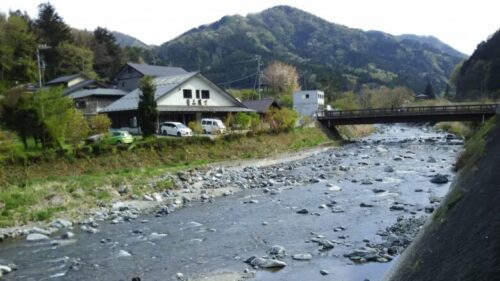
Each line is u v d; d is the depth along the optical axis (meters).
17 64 65.19
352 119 55.44
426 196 20.36
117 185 23.44
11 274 12.14
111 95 50.91
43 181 22.14
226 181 26.81
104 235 16.05
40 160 23.92
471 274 6.57
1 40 64.25
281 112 47.50
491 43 101.50
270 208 19.47
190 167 29.92
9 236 16.14
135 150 29.39
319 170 30.84
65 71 75.88
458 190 13.41
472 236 7.95
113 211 19.78
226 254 13.20
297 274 11.13
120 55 91.25
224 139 36.78
